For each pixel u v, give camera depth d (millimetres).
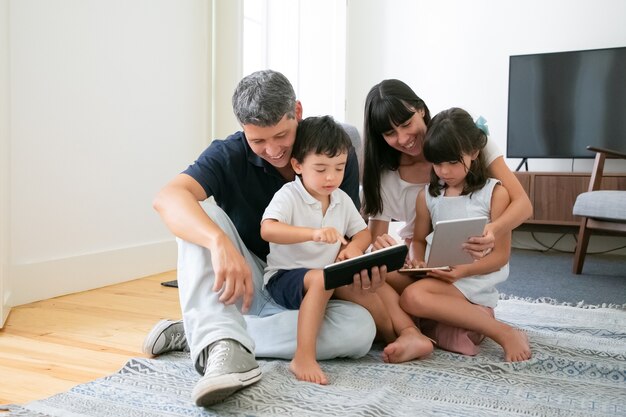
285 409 964
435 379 1144
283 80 1211
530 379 1166
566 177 3721
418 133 1489
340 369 1215
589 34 3918
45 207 2062
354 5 4520
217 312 1099
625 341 1488
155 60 2623
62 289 2115
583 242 2924
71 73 2156
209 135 3023
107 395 1046
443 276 1367
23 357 1344
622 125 3787
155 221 2656
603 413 971
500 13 4129
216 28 3002
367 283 1152
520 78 4000
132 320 1724
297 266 1290
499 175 1522
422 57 4355
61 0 2100
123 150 2441
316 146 1214
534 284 2625
